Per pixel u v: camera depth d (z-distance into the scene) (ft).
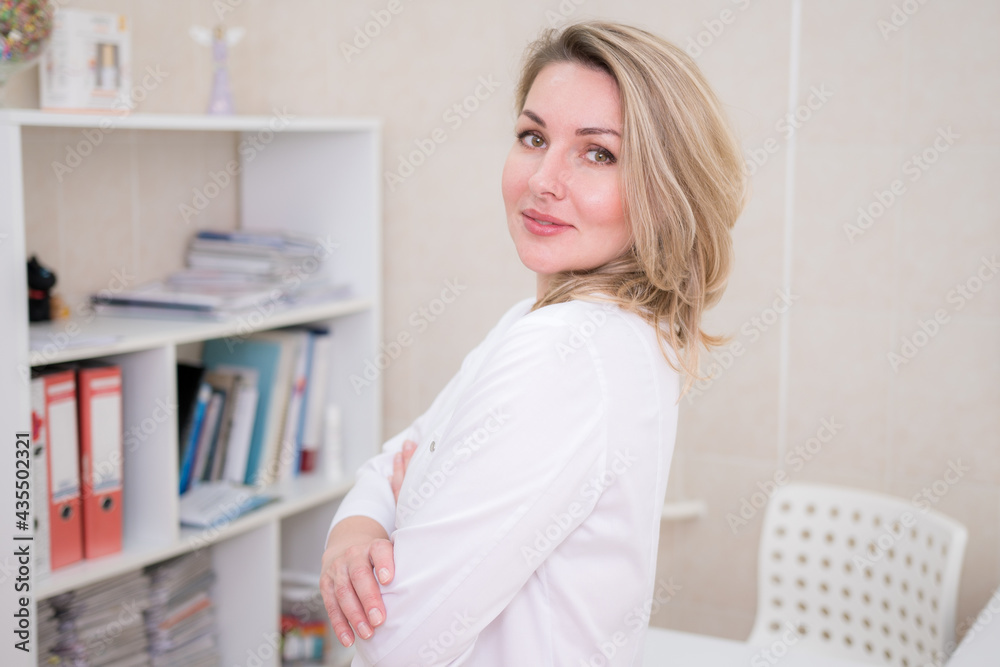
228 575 7.34
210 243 7.69
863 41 6.75
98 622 6.26
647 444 3.19
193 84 8.06
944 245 6.69
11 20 5.33
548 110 3.34
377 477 4.09
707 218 3.36
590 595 3.23
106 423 6.01
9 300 5.23
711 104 3.37
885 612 6.23
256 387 7.52
